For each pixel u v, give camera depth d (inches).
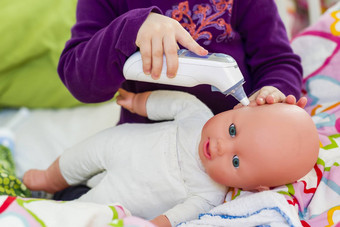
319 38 45.3
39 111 56.5
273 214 28.3
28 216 24.6
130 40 29.1
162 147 34.0
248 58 40.1
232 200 30.6
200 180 32.9
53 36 55.0
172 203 33.5
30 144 51.3
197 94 37.7
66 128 53.4
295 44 46.5
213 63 28.4
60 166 38.5
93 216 25.7
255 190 31.6
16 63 54.0
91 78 32.2
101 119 54.8
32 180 40.2
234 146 30.1
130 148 35.0
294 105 31.1
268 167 29.2
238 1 37.7
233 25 38.4
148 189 33.6
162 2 35.1
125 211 28.2
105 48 30.7
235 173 30.2
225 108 38.2
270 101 30.7
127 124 37.8
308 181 32.3
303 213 30.8
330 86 41.6
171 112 36.3
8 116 56.4
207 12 35.7
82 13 36.4
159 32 28.4
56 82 55.2
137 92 39.4
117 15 36.8
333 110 38.6
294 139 29.2
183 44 28.6
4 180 36.0
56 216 25.2
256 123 29.7
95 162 36.5
